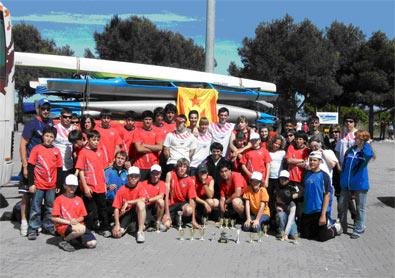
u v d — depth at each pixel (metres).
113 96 12.69
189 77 14.72
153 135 9.65
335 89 42.34
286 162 9.44
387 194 13.81
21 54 12.70
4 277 6.14
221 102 14.38
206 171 9.27
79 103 12.16
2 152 10.11
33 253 7.27
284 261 7.14
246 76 42.94
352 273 6.65
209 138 10.07
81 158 8.34
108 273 6.38
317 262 7.14
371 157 8.66
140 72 13.86
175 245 7.92
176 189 9.16
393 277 6.51
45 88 12.94
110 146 9.38
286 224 8.51
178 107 12.70
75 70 13.16
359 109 50.25
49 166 8.20
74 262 6.85
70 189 7.58
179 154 9.59
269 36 41.75
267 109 16.03
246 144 10.01
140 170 9.66
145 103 12.61
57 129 8.95
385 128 48.50
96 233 8.61
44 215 8.55
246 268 6.74
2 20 10.16
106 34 49.34
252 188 9.02
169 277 6.26
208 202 9.40
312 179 8.41
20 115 35.56
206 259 7.14
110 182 9.01
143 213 8.22
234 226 9.40
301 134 9.40
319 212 8.38
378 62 47.25
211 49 15.69
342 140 9.87
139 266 6.71
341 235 8.88
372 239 8.62
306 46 40.78
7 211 10.00
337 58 45.69
